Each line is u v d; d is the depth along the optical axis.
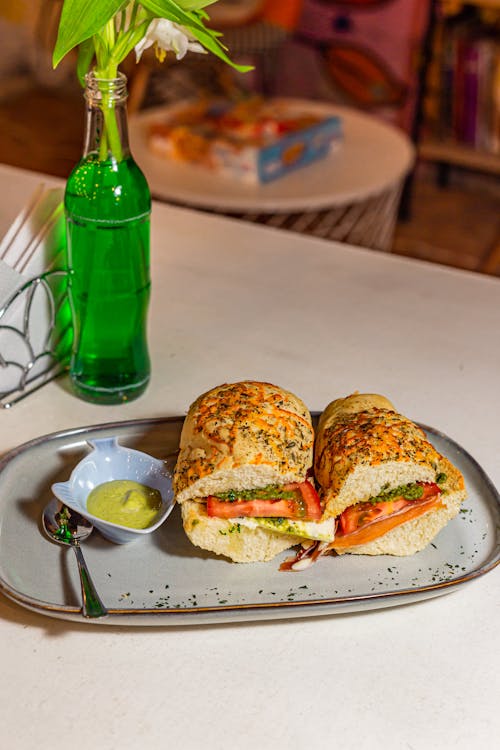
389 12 2.29
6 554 0.71
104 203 0.80
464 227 2.59
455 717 0.64
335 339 0.98
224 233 1.16
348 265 1.11
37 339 0.87
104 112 0.78
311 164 1.69
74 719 0.62
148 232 0.83
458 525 0.75
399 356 0.96
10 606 0.69
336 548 0.71
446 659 0.67
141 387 0.88
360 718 0.63
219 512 0.70
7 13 2.95
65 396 0.88
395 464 0.71
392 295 1.06
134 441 0.81
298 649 0.67
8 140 2.87
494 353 0.97
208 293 1.04
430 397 0.90
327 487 0.71
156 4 0.72
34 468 0.78
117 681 0.65
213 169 1.64
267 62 2.49
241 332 0.98
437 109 2.55
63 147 2.86
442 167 2.78
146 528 0.71
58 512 0.73
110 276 0.82
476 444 0.85
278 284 1.06
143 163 1.67
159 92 2.25
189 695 0.64
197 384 0.90
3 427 0.84
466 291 1.08
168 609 0.66
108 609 0.66
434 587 0.68
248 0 2.44
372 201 1.85
